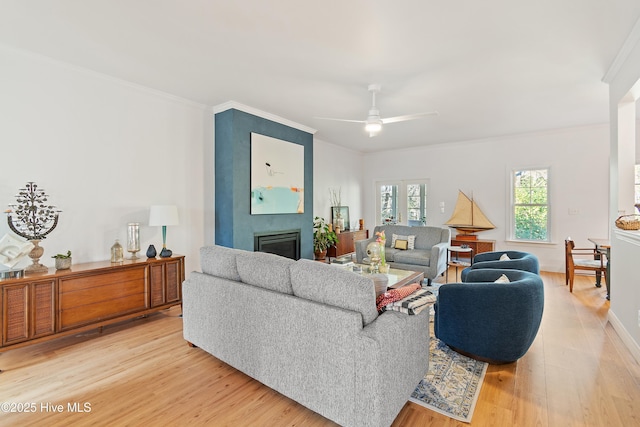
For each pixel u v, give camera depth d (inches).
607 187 208.2
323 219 261.3
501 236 245.9
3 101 108.0
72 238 124.3
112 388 84.6
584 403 76.9
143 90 143.9
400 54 111.5
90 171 129.1
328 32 97.9
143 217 146.4
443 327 102.1
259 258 87.6
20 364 96.7
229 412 75.0
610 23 92.3
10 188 109.7
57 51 111.3
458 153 263.7
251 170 176.1
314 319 70.7
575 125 209.2
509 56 112.7
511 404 76.9
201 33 99.0
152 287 130.7
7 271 101.3
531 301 90.0
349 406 65.6
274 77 132.0
